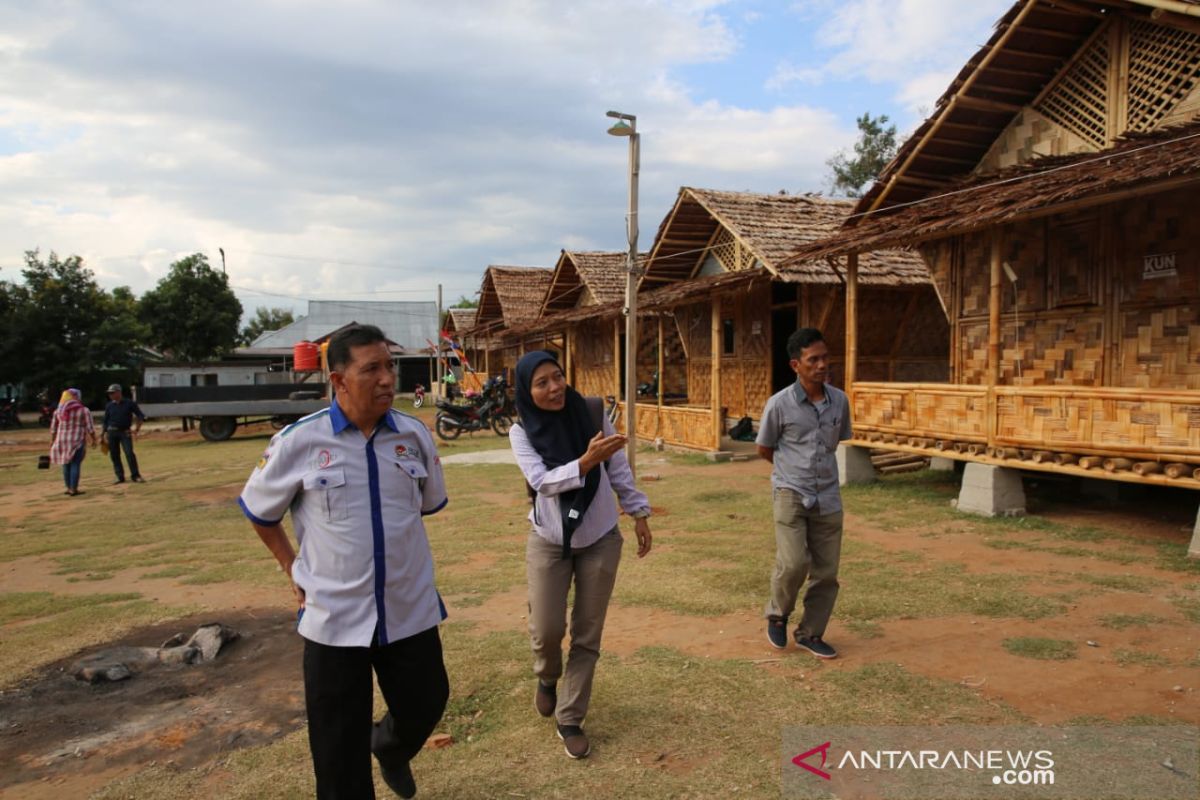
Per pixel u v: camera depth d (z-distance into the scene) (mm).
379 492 2695
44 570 7582
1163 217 7766
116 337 33844
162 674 4695
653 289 18219
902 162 10312
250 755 3570
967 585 5664
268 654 5004
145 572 7320
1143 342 7992
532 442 3406
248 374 26453
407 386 49031
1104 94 8688
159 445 21797
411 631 2748
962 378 10203
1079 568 6000
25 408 38938
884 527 7707
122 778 3418
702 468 12422
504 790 3148
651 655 4531
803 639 4484
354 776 2660
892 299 13836
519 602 5820
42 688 4539
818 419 4301
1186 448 6270
